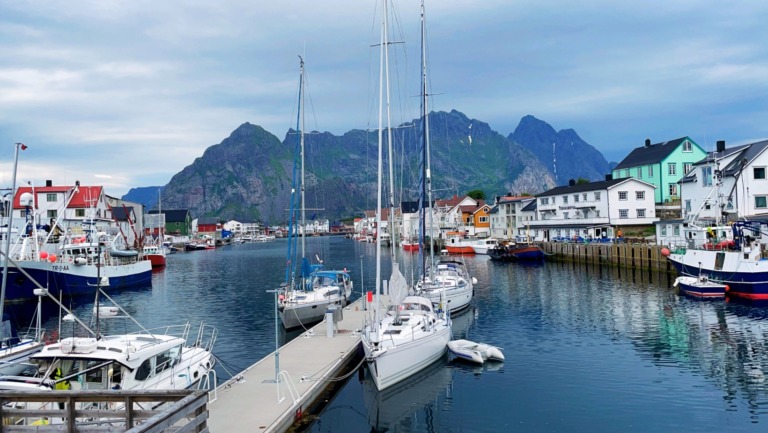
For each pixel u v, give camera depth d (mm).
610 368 24203
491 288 49656
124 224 106188
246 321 37094
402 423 19078
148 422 8047
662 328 31453
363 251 117688
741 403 19734
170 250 139750
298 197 45156
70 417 9891
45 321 38156
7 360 17906
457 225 118688
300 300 33625
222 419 16828
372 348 21766
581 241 77250
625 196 80188
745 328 31047
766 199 58062
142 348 17234
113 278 55344
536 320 34688
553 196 91938
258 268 80750
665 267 55156
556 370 24172
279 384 20297
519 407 20078
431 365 24281
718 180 54312
